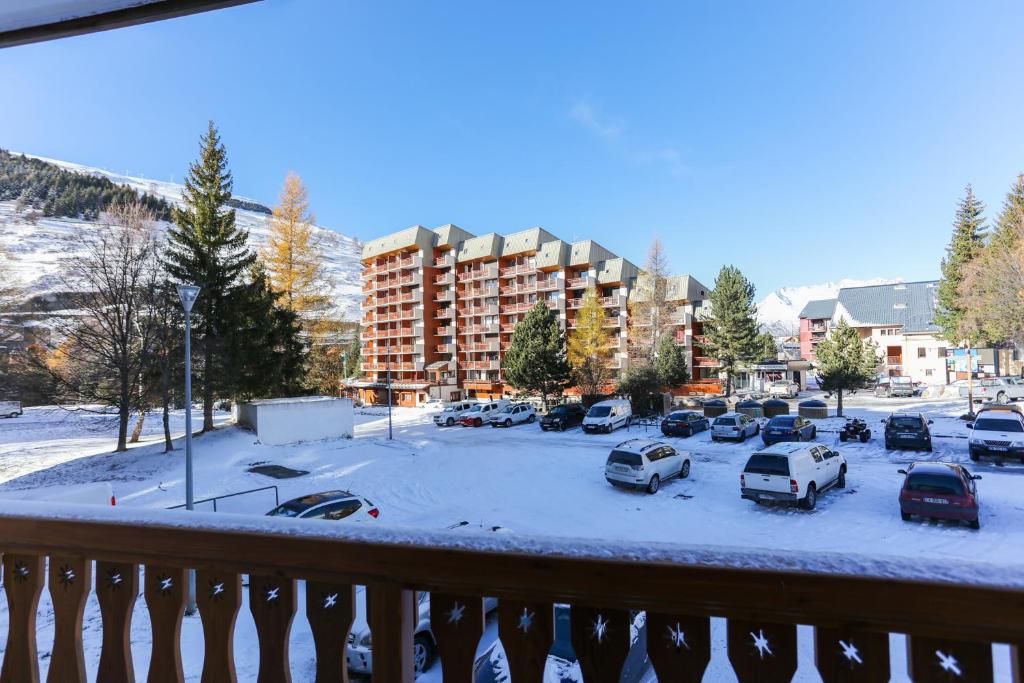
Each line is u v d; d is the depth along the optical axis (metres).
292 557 1.63
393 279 66.25
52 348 25.86
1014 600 1.10
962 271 25.06
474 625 1.53
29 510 1.92
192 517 1.77
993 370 43.22
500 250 59.97
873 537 11.93
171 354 25.95
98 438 33.81
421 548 1.53
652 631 1.39
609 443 27.20
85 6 2.06
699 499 16.02
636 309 45.28
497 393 56.62
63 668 1.83
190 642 5.94
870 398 45.34
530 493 17.52
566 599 1.41
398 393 63.00
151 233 27.28
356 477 20.17
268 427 26.52
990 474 16.80
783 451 14.52
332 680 1.60
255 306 29.80
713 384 50.03
